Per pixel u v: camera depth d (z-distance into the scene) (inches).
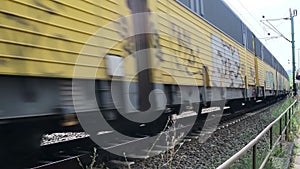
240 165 196.4
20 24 131.3
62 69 150.6
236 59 499.5
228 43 457.7
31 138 158.7
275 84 1139.3
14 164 153.7
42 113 145.3
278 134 297.7
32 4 137.0
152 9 238.7
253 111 708.0
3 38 124.4
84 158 179.6
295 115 580.7
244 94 547.2
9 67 126.2
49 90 149.3
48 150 182.2
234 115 540.1
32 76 136.2
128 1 209.3
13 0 129.0
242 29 589.3
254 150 162.1
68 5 155.7
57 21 148.7
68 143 198.2
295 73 1158.3
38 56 138.4
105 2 184.5
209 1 388.8
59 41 149.4
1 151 146.0
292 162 277.4
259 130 423.5
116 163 196.9
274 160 241.6
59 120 167.6
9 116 131.6
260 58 789.2
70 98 159.5
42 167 149.6
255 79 679.7
